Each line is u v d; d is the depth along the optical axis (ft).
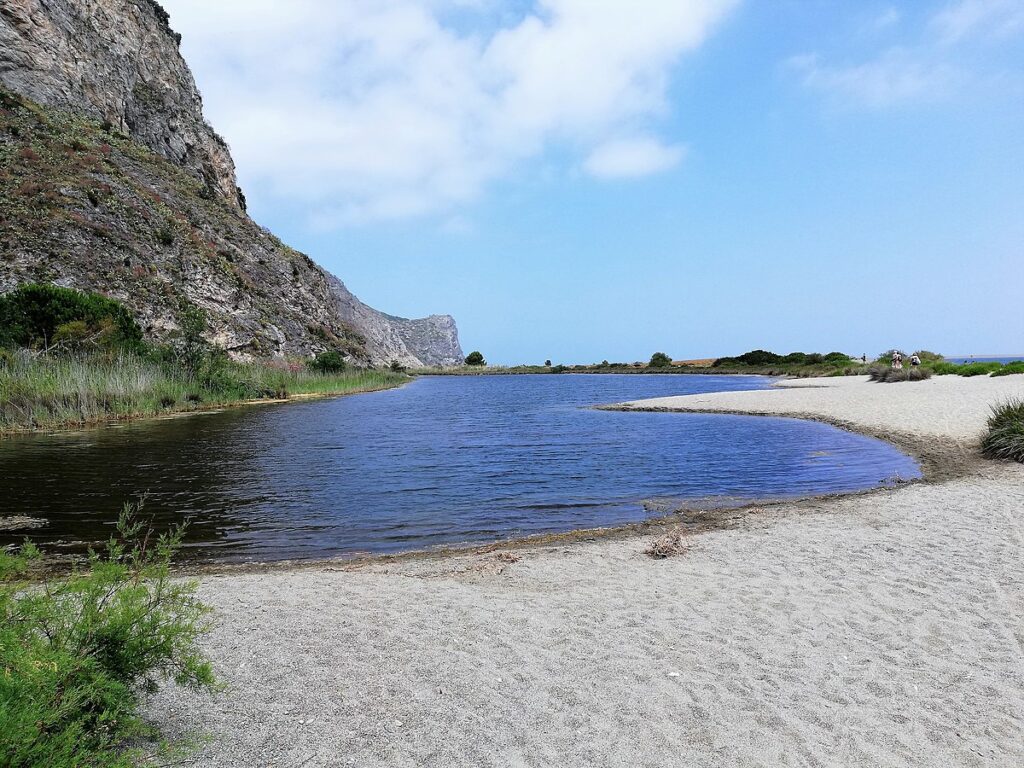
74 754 9.07
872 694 12.87
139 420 77.36
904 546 23.70
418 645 15.33
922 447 49.16
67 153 149.48
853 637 15.71
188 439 60.34
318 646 15.20
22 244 116.67
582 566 22.71
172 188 181.37
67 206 132.67
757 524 28.60
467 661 14.40
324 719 11.73
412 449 54.95
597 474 42.96
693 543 25.55
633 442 58.90
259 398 115.96
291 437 62.90
